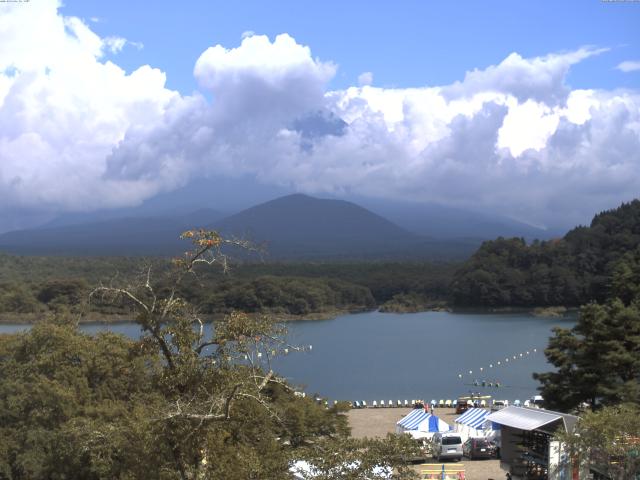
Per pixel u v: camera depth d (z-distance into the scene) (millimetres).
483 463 46219
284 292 179125
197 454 21062
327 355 128500
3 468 35812
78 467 32469
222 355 21391
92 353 41031
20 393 38438
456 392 94062
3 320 138500
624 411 32156
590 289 187250
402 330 164125
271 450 23328
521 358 121625
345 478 20953
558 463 33000
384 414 72625
